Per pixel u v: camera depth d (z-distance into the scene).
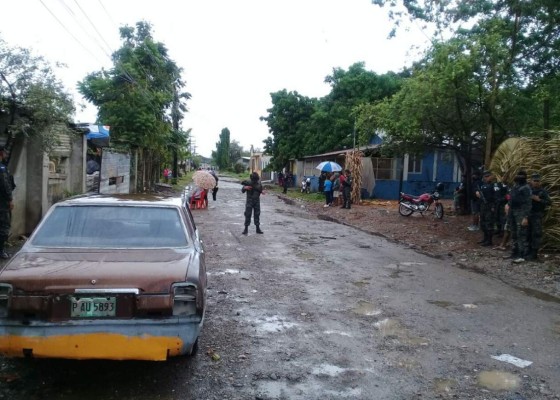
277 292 7.27
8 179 8.19
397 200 26.95
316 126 36.62
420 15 15.12
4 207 8.15
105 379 4.15
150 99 24.42
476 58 12.72
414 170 27.36
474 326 5.94
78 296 3.72
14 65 9.00
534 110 14.94
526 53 14.54
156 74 26.86
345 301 6.91
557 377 4.50
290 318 6.04
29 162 10.70
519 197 10.01
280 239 12.80
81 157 14.16
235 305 6.51
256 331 5.52
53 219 4.81
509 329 5.86
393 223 16.98
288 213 20.98
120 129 23.14
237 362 4.62
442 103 14.55
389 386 4.23
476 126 15.97
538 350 5.18
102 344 3.69
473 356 4.96
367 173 26.34
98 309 3.74
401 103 15.38
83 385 4.03
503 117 15.04
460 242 12.68
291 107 42.22
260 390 4.07
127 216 4.94
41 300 3.69
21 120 9.38
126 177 21.72
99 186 16.70
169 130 28.09
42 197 10.84
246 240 12.38
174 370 4.37
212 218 17.25
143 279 3.84
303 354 4.88
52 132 10.06
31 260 4.18
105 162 17.56
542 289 7.99
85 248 4.53
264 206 24.14
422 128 16.62
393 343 5.27
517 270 9.25
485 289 7.95
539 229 9.95
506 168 12.19
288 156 42.81
